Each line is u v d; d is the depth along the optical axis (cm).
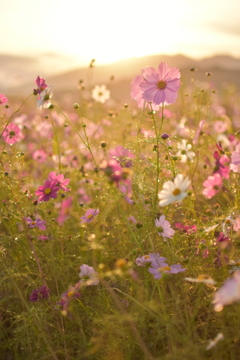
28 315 89
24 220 96
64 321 93
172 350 81
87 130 171
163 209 101
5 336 95
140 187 97
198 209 116
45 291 93
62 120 194
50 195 102
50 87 103
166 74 95
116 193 93
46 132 177
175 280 87
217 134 159
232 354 78
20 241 104
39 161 151
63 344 89
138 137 105
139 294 85
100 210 105
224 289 69
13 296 93
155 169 98
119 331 83
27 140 173
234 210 92
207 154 139
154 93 96
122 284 91
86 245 102
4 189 115
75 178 140
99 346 84
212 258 92
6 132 119
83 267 91
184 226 96
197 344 80
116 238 111
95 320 83
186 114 147
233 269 84
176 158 98
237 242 88
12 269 95
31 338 90
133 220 103
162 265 83
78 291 94
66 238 106
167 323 77
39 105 103
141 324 83
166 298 87
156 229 90
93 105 191
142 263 84
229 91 280
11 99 240
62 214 107
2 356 90
